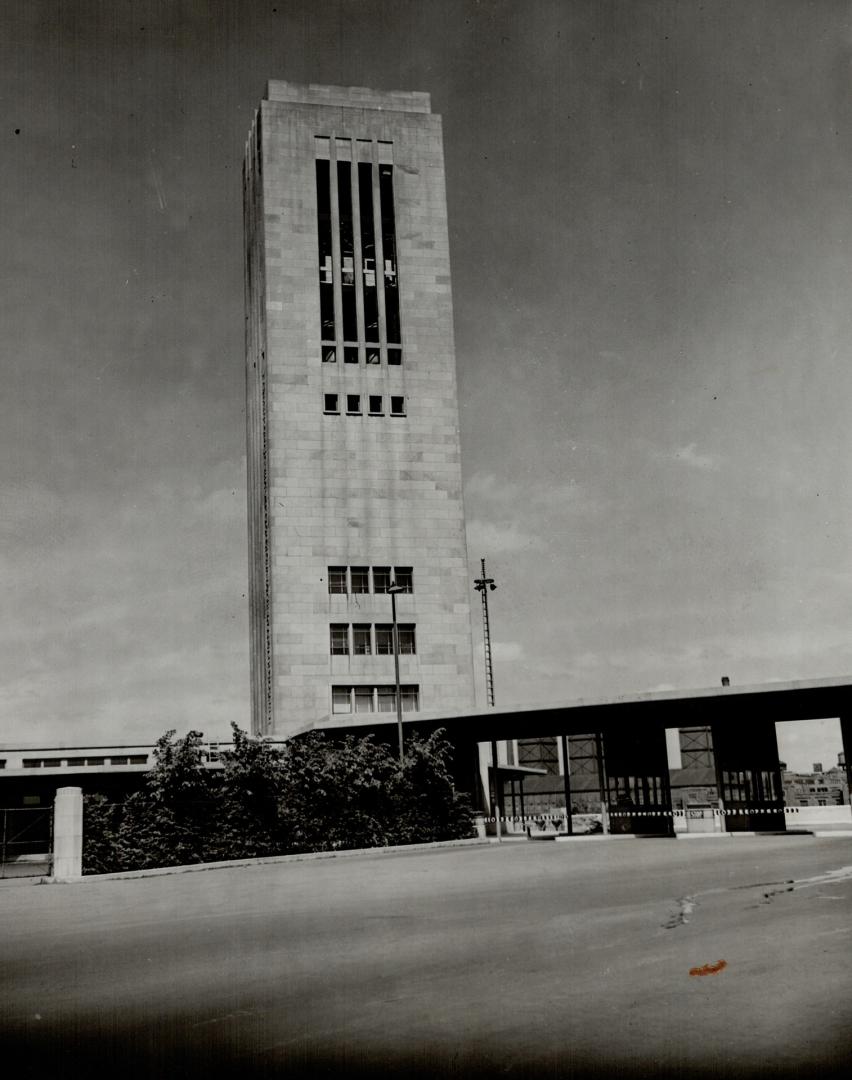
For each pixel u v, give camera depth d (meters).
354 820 39.78
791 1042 6.93
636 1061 6.75
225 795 36.38
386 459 74.81
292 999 9.41
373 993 9.42
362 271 78.88
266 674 74.38
